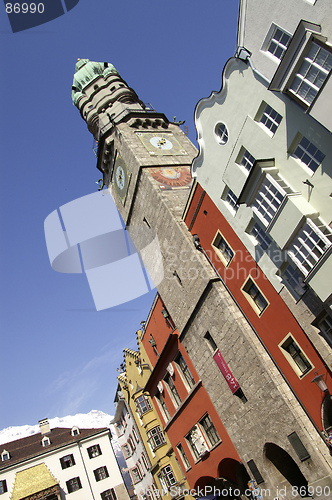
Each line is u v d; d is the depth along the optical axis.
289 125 19.97
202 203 29.00
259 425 23.64
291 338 21.83
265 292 23.27
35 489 48.12
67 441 54.88
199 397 30.30
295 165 19.86
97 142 46.41
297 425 20.83
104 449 53.88
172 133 44.22
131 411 50.66
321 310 19.25
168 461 39.66
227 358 26.30
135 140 41.03
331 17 16.94
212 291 27.48
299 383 21.39
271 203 20.61
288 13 19.09
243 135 23.36
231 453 26.91
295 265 20.41
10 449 55.81
